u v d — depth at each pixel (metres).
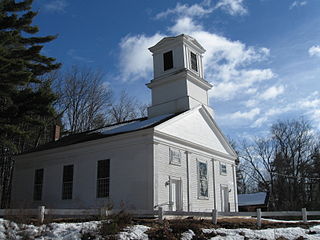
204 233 13.59
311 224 18.81
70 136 32.59
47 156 27.02
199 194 23.61
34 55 23.80
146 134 21.05
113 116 51.81
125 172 21.38
